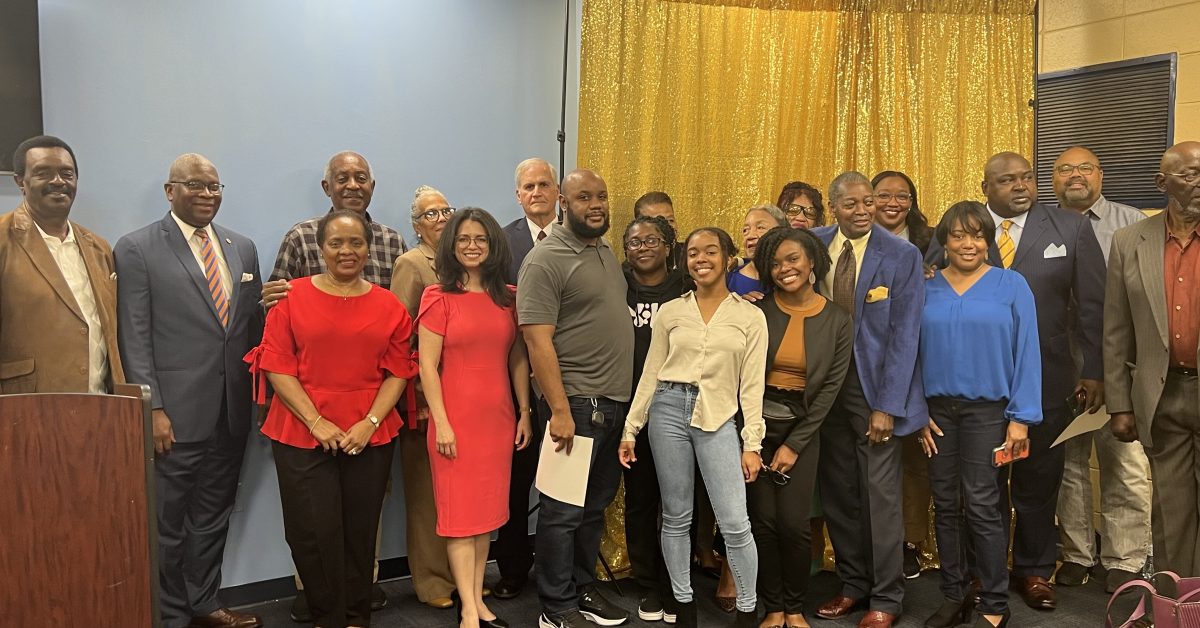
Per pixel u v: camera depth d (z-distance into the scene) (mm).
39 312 2553
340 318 2799
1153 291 2877
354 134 3441
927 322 3014
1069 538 3578
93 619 1729
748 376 2877
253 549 3352
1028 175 3287
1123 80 4016
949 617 3041
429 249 3270
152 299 2852
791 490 2936
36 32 2795
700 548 3633
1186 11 3781
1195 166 2709
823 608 3174
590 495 3105
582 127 3680
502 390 2980
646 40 3729
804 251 2900
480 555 3029
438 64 3594
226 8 3172
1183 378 2834
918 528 3639
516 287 3105
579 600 3148
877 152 3979
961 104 3984
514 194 3809
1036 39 4031
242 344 3010
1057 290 3234
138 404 1776
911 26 3947
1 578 1640
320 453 2793
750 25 3861
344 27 3398
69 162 2592
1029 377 2902
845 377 3047
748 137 3885
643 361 3174
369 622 2982
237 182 3232
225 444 3037
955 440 3021
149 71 3049
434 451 2941
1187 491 2887
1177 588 2396
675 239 3291
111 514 1747
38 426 1674
